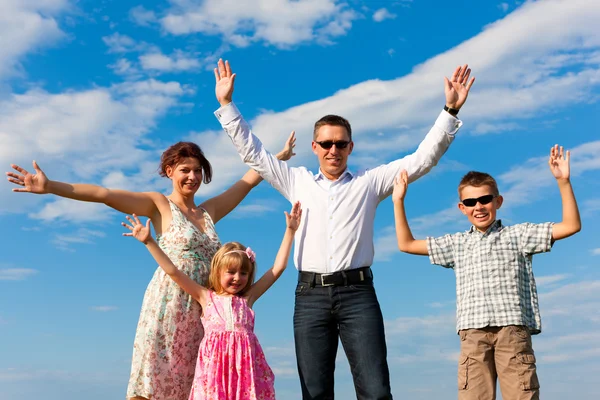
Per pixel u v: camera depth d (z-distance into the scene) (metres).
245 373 5.20
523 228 5.25
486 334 5.16
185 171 5.72
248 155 5.57
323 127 5.40
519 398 4.99
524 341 5.07
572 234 5.00
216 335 5.24
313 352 5.08
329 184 5.38
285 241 5.48
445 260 5.46
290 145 6.44
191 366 5.36
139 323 5.38
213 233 5.77
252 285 5.57
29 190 5.21
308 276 5.18
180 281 5.30
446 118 5.39
